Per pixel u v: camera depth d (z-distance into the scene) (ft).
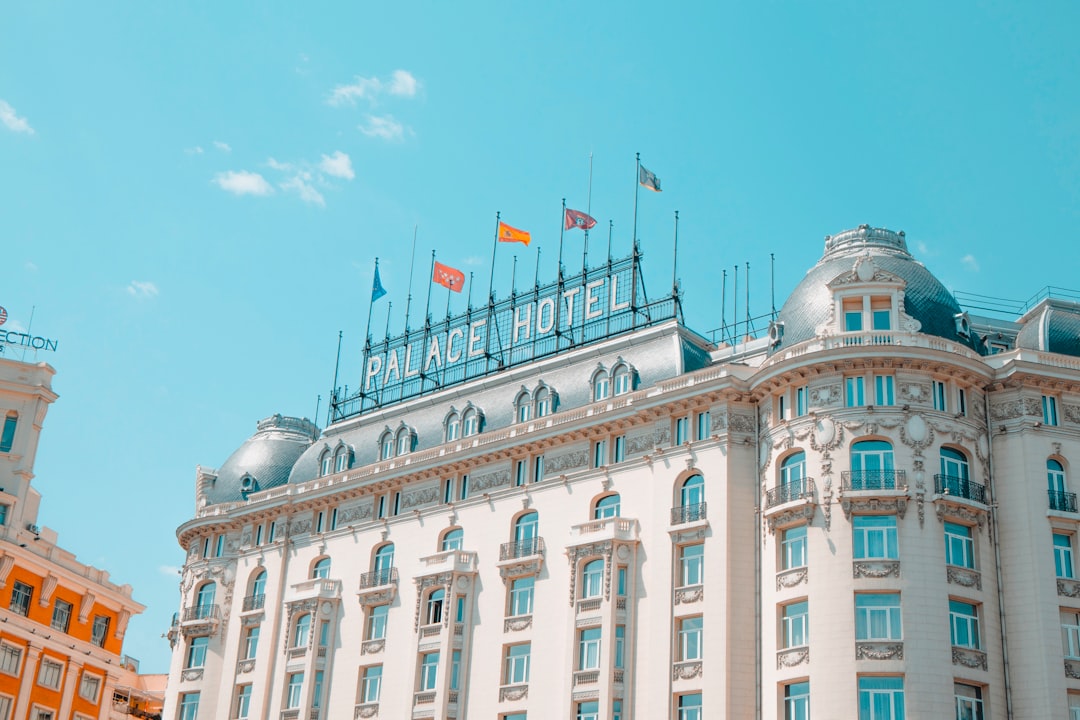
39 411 337.72
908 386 240.32
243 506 332.39
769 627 237.04
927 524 231.30
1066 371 245.04
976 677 224.53
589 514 267.80
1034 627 229.45
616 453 270.67
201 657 324.80
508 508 281.13
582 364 291.38
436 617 281.95
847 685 221.05
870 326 247.91
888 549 229.86
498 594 274.57
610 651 249.14
